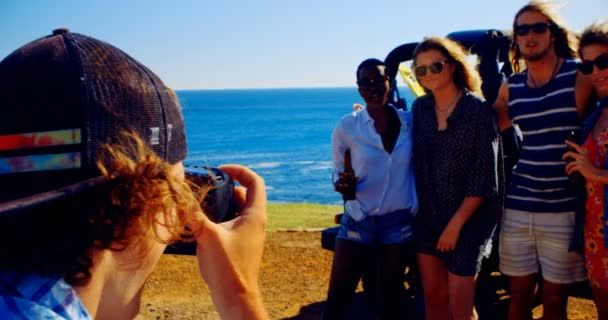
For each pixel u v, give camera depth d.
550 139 3.53
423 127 3.65
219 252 0.90
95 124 0.78
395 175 3.78
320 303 5.54
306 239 8.02
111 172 0.77
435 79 3.44
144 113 0.83
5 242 0.76
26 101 0.77
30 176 0.76
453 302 3.47
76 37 0.85
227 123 116.06
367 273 4.55
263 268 6.66
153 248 0.85
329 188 28.47
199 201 0.93
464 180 3.47
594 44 3.28
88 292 0.80
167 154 0.86
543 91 3.54
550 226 3.57
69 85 0.78
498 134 3.41
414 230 3.79
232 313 0.89
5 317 0.70
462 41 5.29
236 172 1.07
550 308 3.68
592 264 3.40
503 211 3.80
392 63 5.57
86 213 0.77
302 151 55.31
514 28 3.61
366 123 3.80
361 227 3.87
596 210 3.34
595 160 3.33
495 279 5.21
